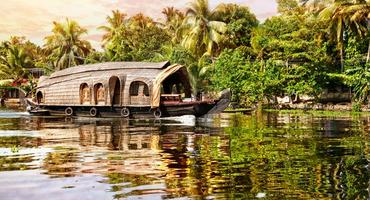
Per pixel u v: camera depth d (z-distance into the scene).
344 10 33.34
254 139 12.24
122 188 5.98
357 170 7.28
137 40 49.88
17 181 6.43
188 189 5.91
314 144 11.05
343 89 41.38
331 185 6.15
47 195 5.63
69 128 16.39
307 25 38.75
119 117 24.47
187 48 42.34
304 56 35.19
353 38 35.34
